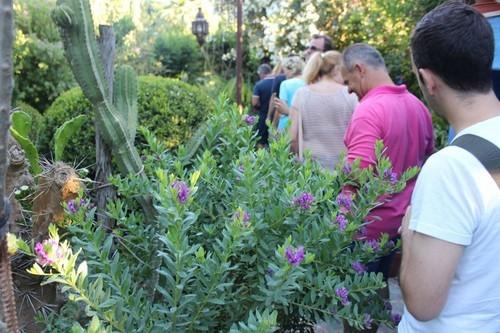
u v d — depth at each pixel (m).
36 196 2.05
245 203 1.76
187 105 4.04
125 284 1.60
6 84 0.98
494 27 3.04
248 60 11.62
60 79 7.45
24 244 1.55
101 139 2.29
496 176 1.24
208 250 1.85
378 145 2.10
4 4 0.94
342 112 3.33
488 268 1.28
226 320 1.73
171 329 1.50
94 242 1.70
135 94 2.39
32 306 2.09
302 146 3.39
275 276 1.50
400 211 2.43
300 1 10.35
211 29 11.98
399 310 3.49
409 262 1.30
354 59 2.57
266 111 5.81
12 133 2.23
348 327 2.17
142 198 2.03
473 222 1.24
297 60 5.19
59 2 2.06
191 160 2.28
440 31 1.30
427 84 1.38
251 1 10.95
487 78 1.32
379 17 8.41
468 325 1.31
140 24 11.38
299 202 1.73
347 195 2.05
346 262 1.93
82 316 1.80
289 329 1.95
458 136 1.31
